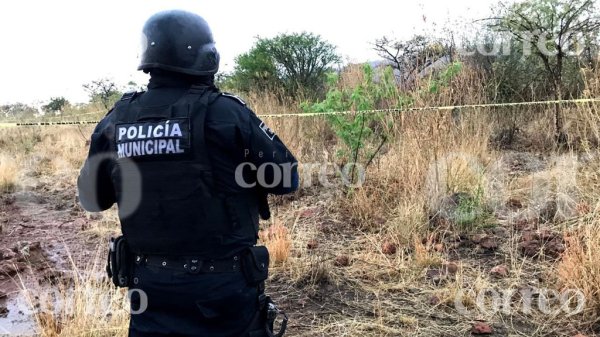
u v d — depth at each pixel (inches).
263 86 440.8
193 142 82.2
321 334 139.2
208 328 84.5
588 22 297.1
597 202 187.2
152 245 85.1
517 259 173.6
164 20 86.2
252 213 88.4
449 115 234.4
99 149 90.6
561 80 304.7
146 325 86.4
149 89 88.1
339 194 234.2
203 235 83.0
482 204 206.7
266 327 90.5
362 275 169.6
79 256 196.5
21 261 191.8
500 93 329.4
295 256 183.6
